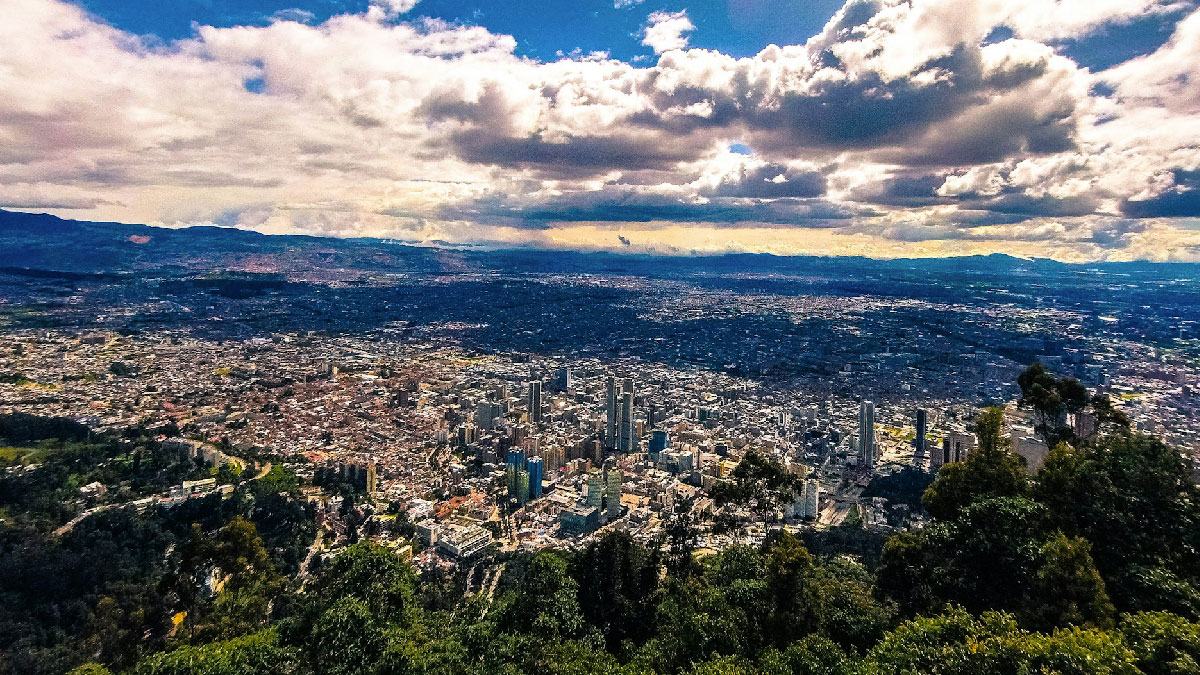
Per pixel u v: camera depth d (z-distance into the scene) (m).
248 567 78.69
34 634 91.75
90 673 62.69
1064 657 34.41
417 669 51.69
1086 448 65.25
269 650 55.59
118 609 95.75
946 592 54.47
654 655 51.69
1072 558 46.53
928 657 38.91
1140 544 52.09
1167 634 36.16
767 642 52.66
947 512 64.38
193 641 69.94
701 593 61.47
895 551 59.28
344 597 60.53
